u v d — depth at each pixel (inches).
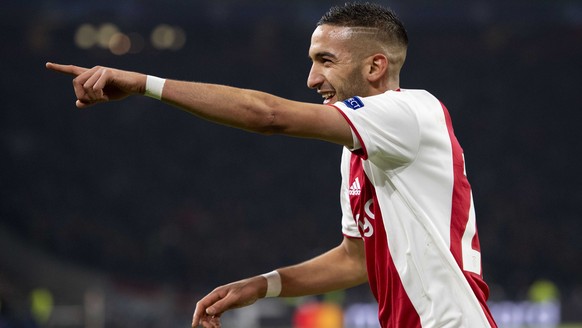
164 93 355.9
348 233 479.2
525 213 3599.9
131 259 3132.4
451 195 397.7
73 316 1994.3
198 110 356.8
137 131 3796.8
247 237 3371.1
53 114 3767.2
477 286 396.5
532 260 3319.4
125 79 354.9
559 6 3745.1
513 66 4175.7
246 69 4052.7
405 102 392.5
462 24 3939.5
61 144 3676.2
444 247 390.3
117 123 3804.1
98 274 2859.3
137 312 2422.5
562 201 3735.2
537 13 3750.0
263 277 467.5
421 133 390.9
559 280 3272.6
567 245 3432.6
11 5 3587.6
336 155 3796.8
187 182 3659.0
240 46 4099.4
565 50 4158.5
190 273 3129.9
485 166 3870.6
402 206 396.8
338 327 2006.6
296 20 3823.8
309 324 1991.9
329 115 373.7
